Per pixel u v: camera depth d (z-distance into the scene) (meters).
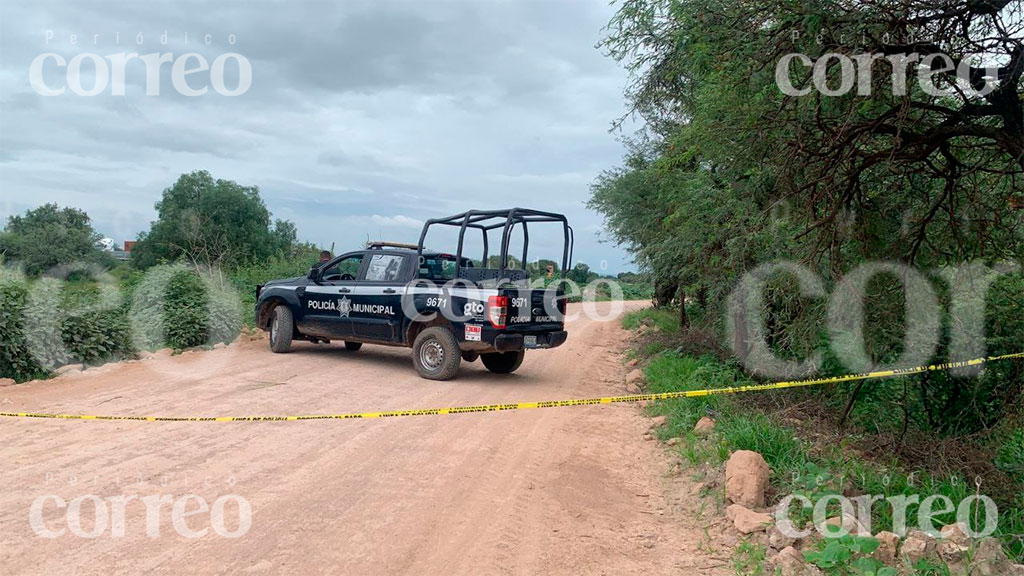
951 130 6.03
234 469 5.82
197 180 50.38
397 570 4.22
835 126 6.24
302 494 5.34
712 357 11.84
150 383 9.28
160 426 7.06
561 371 12.63
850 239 7.02
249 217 51.78
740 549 4.77
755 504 5.44
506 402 9.26
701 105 7.11
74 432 6.73
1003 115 5.83
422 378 10.75
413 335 11.12
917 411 8.33
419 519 5.03
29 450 6.09
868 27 5.57
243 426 7.21
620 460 7.02
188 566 4.06
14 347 9.27
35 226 44.44
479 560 4.45
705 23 6.29
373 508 5.17
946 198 7.06
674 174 11.59
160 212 49.84
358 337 11.68
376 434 7.20
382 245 12.34
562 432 7.95
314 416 7.80
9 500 4.91
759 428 6.95
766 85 6.15
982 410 7.93
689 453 6.79
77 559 4.07
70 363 10.28
